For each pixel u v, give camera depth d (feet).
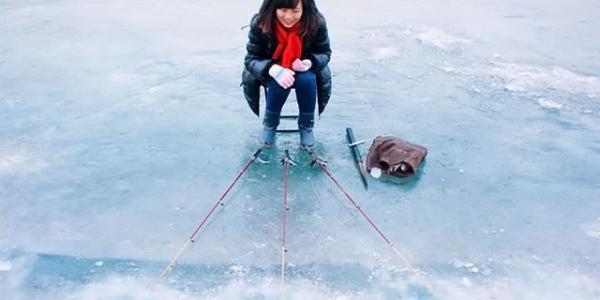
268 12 8.82
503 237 8.52
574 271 7.90
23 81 13.11
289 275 7.69
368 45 15.56
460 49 15.42
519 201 9.34
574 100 12.67
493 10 19.27
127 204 9.07
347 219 8.80
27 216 8.76
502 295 7.44
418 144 10.82
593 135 11.28
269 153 10.44
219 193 9.36
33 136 10.86
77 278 7.61
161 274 7.69
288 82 8.98
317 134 11.10
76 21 17.44
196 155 10.37
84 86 12.92
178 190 9.42
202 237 8.38
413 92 12.91
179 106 12.07
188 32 16.47
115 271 7.73
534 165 10.30
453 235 8.53
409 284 7.57
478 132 11.32
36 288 7.45
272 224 8.66
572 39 16.42
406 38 16.16
